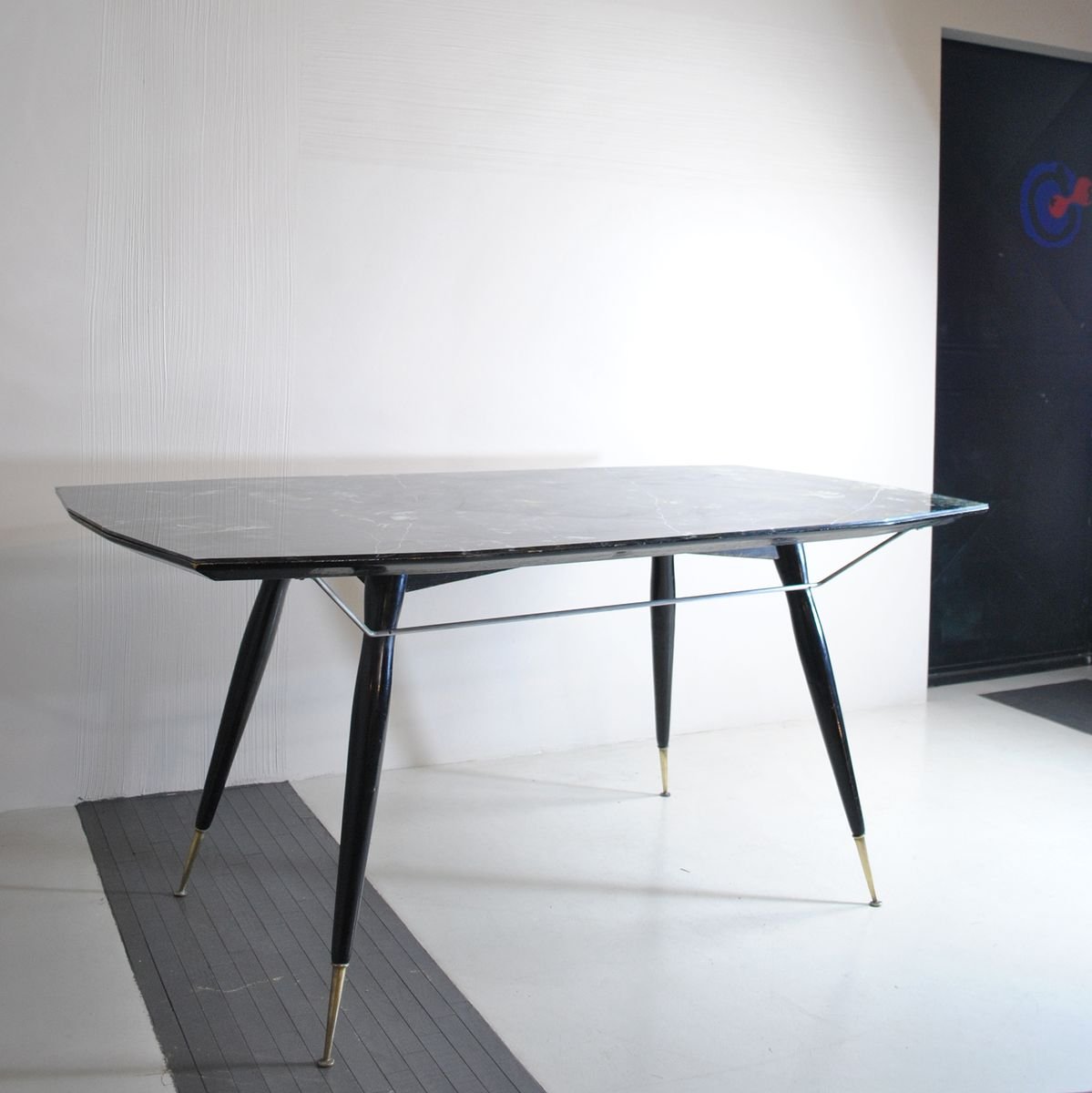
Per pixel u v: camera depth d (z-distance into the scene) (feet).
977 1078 6.32
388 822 9.71
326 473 10.49
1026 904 8.37
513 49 10.78
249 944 7.67
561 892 8.49
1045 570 14.80
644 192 11.46
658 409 11.76
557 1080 6.25
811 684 8.24
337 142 10.21
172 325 9.84
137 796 10.17
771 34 11.89
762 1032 6.74
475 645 11.21
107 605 9.88
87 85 9.37
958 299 13.84
